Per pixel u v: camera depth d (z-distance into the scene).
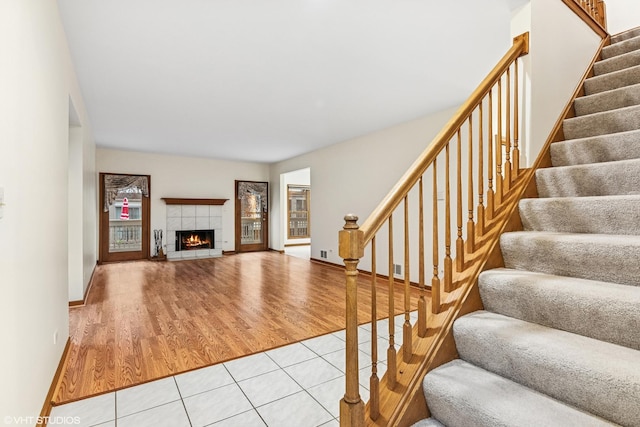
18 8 1.39
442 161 4.23
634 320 1.15
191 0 2.13
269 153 7.46
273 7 2.22
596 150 1.99
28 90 1.53
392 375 1.43
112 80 3.37
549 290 1.37
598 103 2.36
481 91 1.84
